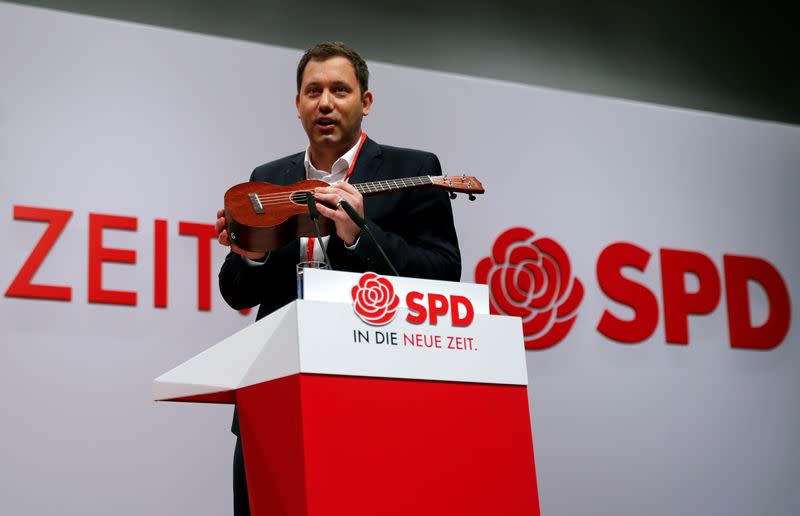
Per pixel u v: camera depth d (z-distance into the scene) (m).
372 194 2.19
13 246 3.62
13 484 3.46
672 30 5.00
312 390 1.53
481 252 4.32
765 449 4.58
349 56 2.33
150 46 3.97
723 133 4.90
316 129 2.28
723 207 4.81
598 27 4.87
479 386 1.66
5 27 3.78
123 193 3.81
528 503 1.64
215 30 4.14
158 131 3.91
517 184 4.45
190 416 3.71
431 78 4.39
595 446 4.31
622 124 4.71
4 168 3.67
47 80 3.80
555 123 4.58
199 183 3.93
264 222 2.07
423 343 1.63
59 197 3.72
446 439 1.61
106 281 3.71
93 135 3.81
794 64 5.16
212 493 3.68
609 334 4.44
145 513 3.58
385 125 4.27
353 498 1.51
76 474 3.53
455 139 4.38
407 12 4.50
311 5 4.33
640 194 4.66
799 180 4.98
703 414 4.52
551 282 4.39
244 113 4.06
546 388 4.29
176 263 3.82
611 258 4.52
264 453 1.62
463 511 1.59
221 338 3.83
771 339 4.72
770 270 4.81
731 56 5.08
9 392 3.51
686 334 4.57
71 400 3.58
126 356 3.68
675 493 4.39
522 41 4.70
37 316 3.60
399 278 1.65
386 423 1.57
